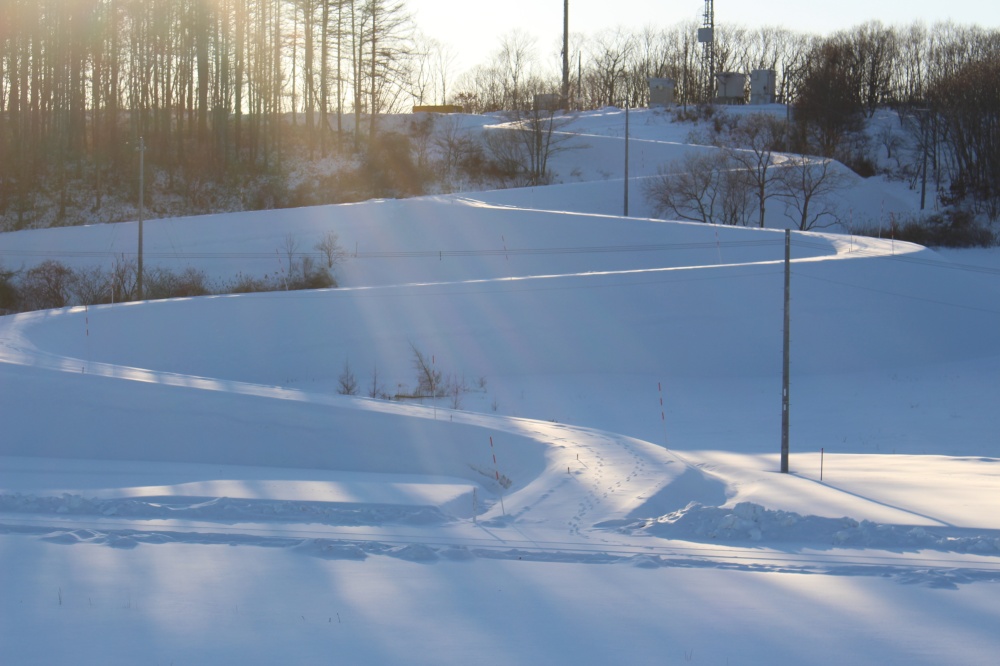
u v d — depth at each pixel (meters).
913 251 42.09
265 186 69.25
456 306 37.53
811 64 99.44
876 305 38.41
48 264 47.22
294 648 8.87
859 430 28.08
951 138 77.31
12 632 9.14
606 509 15.08
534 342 36.66
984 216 69.12
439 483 19.00
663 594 10.57
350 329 36.50
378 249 50.34
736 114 94.88
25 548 12.08
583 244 48.28
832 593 10.63
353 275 48.59
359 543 12.49
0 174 64.44
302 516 14.34
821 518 13.48
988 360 37.09
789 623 9.65
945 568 11.57
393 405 24.53
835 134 83.38
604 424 29.47
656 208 62.06
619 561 11.92
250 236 50.88
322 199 68.56
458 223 51.00
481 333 36.81
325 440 22.45
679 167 69.31
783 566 11.69
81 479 19.52
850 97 90.50
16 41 70.06
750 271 38.50
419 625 9.55
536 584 10.92
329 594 10.48
